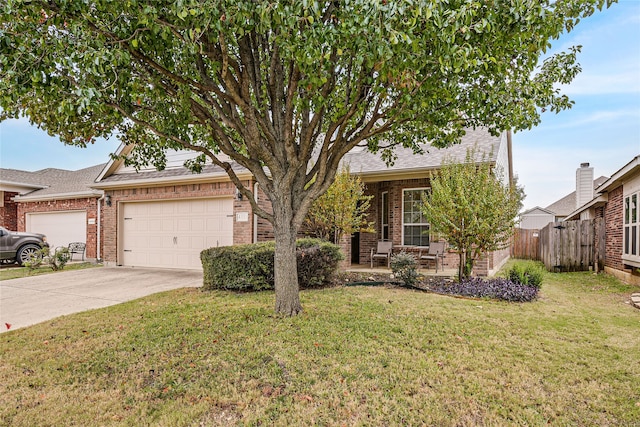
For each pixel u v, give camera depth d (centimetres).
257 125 515
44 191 1577
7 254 1249
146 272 1036
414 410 285
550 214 3123
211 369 358
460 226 759
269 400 301
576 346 412
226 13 320
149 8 323
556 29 377
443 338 432
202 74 466
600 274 1056
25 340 453
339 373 342
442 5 324
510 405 292
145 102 523
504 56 438
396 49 320
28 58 325
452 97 457
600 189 1034
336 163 518
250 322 489
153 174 1162
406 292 703
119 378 348
